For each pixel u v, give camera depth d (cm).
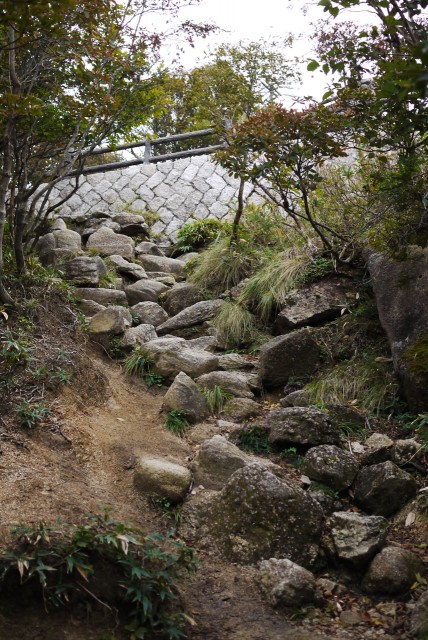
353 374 511
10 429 407
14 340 473
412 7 332
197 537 363
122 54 641
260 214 774
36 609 287
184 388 492
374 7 359
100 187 998
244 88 1130
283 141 512
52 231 836
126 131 745
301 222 699
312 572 341
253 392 531
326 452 411
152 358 549
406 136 427
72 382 477
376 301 552
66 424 431
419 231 482
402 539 362
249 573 338
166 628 291
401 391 483
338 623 309
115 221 916
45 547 304
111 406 488
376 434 442
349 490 400
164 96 723
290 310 595
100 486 393
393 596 325
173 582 315
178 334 633
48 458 396
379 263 545
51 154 696
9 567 288
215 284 706
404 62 302
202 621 306
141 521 367
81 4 465
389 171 492
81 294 664
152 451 437
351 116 457
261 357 539
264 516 351
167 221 964
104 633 285
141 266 805
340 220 645
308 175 532
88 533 306
